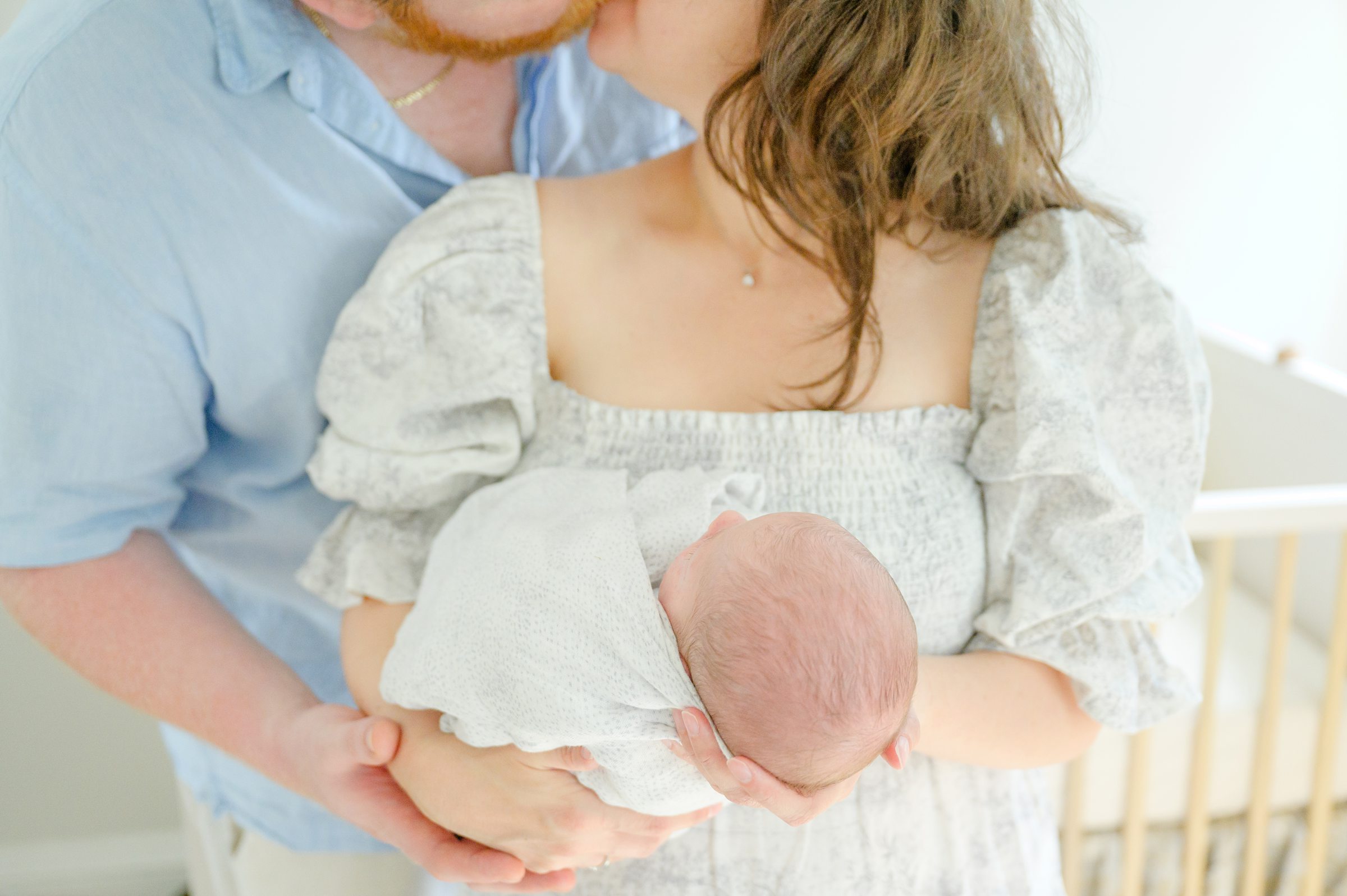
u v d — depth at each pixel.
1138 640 0.96
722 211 0.94
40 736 2.05
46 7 0.89
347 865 1.25
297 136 0.92
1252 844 1.65
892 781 0.95
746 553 0.75
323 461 0.95
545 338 0.95
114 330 0.87
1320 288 2.62
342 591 0.98
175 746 1.29
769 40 0.83
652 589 0.78
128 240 0.86
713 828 0.93
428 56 0.98
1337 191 2.55
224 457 1.07
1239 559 2.21
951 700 0.89
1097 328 0.94
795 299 0.93
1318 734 1.66
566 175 1.19
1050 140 0.98
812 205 0.88
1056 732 0.94
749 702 0.71
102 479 0.93
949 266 0.96
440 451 0.94
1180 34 2.37
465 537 0.88
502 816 0.84
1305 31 2.40
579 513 0.83
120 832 2.16
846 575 0.73
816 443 0.90
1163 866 1.70
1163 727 1.67
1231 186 2.50
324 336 0.98
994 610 0.95
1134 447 0.95
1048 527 0.92
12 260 0.85
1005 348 0.92
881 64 0.83
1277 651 1.57
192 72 0.87
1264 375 2.17
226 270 0.91
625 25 0.87
